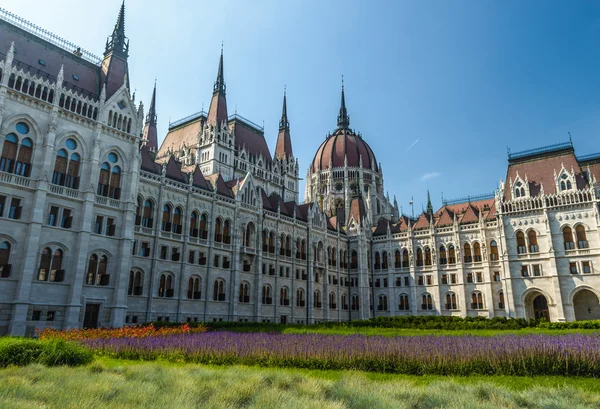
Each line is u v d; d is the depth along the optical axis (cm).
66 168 4956
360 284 9825
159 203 6066
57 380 1773
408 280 9556
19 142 4612
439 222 9569
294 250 8481
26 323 4303
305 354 2528
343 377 1936
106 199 5241
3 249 4331
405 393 1658
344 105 15962
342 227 10700
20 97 4662
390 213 13300
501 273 8238
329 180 13788
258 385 1767
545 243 7781
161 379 1864
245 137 10750
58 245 4722
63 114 5000
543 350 2281
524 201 8119
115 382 1764
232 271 7038
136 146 5697
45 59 5306
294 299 8262
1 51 4841
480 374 2236
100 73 5988
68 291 4706
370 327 5806
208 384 1766
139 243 5741
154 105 11275
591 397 1636
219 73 10238
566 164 8131
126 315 5428
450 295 8944
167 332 4100
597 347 2262
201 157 9488
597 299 7369
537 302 7962
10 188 4450
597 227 7325
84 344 3128
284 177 11375
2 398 1380
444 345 2494
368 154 14588
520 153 8769
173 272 6097
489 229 8662
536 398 1616
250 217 7619
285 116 12275
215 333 3909
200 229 6688
